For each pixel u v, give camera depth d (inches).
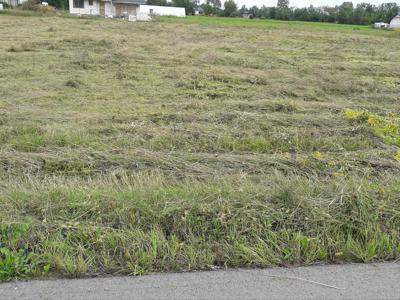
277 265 96.9
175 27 937.5
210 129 200.1
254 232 107.5
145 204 114.6
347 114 225.0
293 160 162.1
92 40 538.6
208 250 100.6
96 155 162.2
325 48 615.8
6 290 84.9
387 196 122.0
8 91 264.2
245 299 83.4
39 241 100.8
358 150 181.8
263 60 443.8
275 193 122.2
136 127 198.4
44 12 1299.2
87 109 235.6
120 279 89.8
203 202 116.6
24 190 125.6
